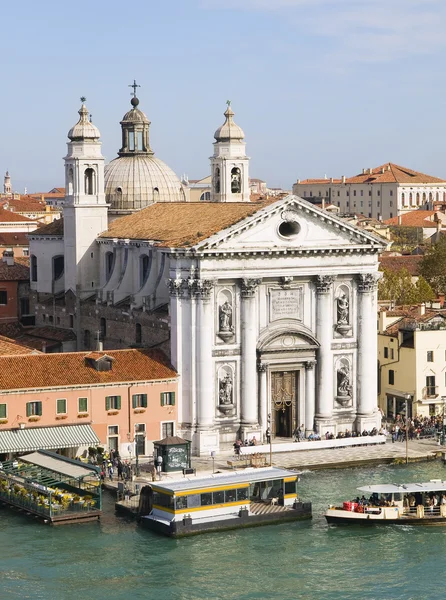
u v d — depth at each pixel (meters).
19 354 127.56
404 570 94.50
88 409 120.56
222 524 103.00
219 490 103.62
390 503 105.94
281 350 128.25
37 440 116.69
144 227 141.12
